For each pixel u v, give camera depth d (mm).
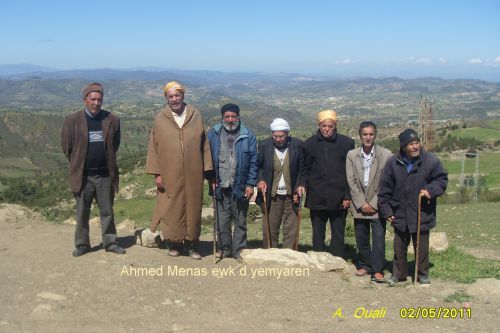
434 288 7207
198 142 7812
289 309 6113
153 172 7922
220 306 6117
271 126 8164
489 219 18125
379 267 7613
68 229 9719
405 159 7281
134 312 5797
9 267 7012
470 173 65562
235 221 8297
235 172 7988
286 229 8555
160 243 8570
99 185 7691
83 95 7387
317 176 8141
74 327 5332
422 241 7422
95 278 6754
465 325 5801
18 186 78000
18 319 5449
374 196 7641
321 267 7602
